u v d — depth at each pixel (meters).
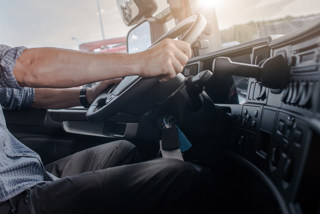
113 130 1.32
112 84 1.11
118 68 0.59
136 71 0.60
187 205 0.63
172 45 0.60
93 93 1.17
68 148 1.38
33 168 0.73
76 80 0.59
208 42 1.60
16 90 1.12
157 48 0.60
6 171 0.63
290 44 0.58
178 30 0.90
